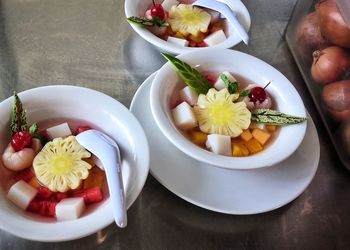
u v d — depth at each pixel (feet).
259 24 1.38
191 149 0.85
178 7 1.26
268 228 0.93
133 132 0.85
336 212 0.98
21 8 1.29
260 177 0.95
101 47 1.24
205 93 1.01
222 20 1.28
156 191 0.95
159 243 0.88
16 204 0.79
